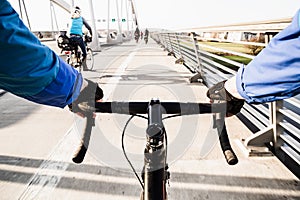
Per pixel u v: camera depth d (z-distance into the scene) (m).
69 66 0.78
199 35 5.60
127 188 2.06
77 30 6.43
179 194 1.98
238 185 2.08
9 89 0.67
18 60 0.58
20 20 0.60
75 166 2.39
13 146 2.84
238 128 3.21
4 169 2.38
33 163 2.48
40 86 0.65
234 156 0.87
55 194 2.02
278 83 0.62
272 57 0.62
